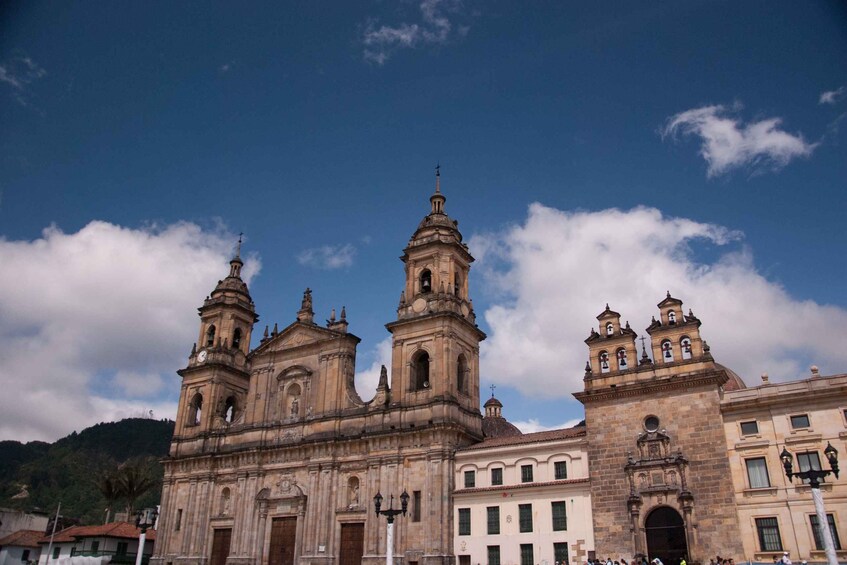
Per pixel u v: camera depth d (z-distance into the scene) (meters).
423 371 79.31
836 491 50.88
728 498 54.16
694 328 60.31
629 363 62.31
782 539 51.50
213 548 81.12
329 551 71.62
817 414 53.31
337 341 81.56
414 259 81.94
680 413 58.22
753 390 56.69
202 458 85.56
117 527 98.88
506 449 66.25
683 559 54.47
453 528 65.94
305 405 81.25
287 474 78.62
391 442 72.12
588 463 61.09
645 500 57.06
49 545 93.75
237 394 95.25
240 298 100.06
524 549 61.50
